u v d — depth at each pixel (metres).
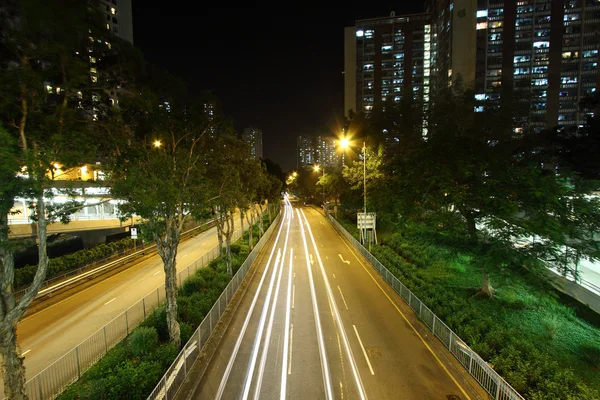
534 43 80.81
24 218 30.36
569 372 11.45
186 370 12.27
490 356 12.61
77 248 38.88
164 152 13.79
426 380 12.27
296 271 28.28
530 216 19.56
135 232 32.97
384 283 24.56
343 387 11.87
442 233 23.77
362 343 15.21
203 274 23.56
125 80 11.88
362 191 42.56
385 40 114.81
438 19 100.12
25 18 8.05
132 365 11.48
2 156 6.75
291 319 17.98
